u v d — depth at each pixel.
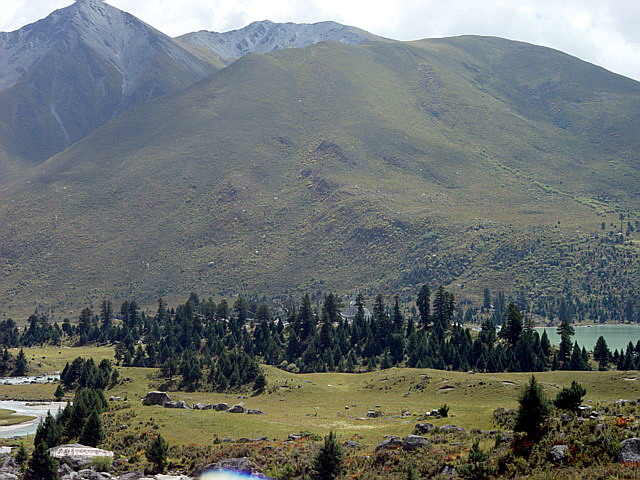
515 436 72.56
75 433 111.00
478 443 76.56
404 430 99.81
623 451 60.62
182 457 93.19
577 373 171.38
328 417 134.00
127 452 99.31
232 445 96.62
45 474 85.12
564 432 68.88
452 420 99.94
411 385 175.25
